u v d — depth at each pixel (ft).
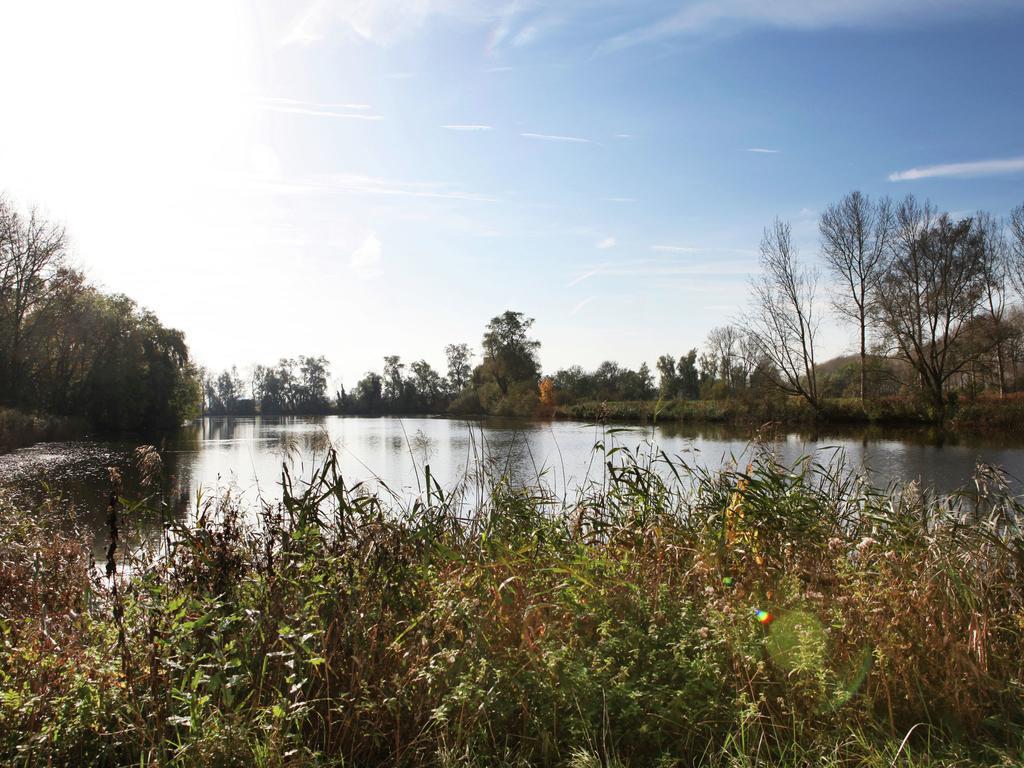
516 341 238.48
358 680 10.70
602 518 19.80
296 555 13.91
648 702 10.71
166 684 10.44
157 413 148.77
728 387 160.15
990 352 131.95
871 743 10.30
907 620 12.24
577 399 199.11
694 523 18.80
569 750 10.16
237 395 346.74
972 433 112.37
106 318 138.62
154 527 19.63
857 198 136.15
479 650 11.54
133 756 9.57
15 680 10.69
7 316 124.67
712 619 11.87
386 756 10.28
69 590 16.65
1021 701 11.32
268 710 9.69
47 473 64.08
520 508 20.22
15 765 9.14
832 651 11.75
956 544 15.97
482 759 9.86
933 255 128.47
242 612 11.51
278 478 38.55
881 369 138.31
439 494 18.93
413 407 276.41
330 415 303.89
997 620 13.56
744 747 9.92
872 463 69.36
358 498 16.35
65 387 136.15
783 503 17.87
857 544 15.78
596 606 13.17
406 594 13.08
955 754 10.05
